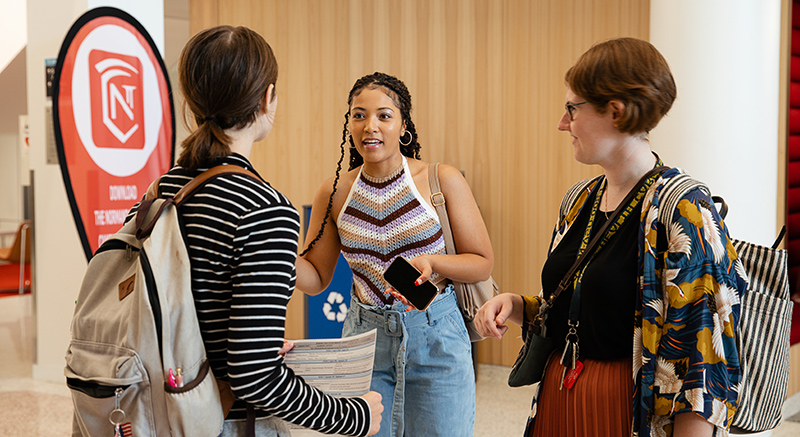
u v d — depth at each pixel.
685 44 3.03
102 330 1.19
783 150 3.70
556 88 4.52
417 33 4.95
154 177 3.07
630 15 4.28
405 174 2.12
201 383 1.15
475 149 4.80
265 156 5.57
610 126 1.31
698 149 3.03
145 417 1.16
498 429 3.73
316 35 5.32
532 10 4.56
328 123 5.32
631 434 1.27
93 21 2.74
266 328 1.13
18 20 7.18
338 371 1.41
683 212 1.21
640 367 1.23
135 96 2.95
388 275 1.95
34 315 4.64
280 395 1.15
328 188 2.23
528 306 1.58
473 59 4.77
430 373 2.05
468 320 2.19
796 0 3.73
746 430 1.38
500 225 4.75
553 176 4.56
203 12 5.70
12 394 4.31
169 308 1.14
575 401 1.36
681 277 1.19
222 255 1.15
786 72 3.67
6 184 10.47
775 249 1.38
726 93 3.00
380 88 2.08
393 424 2.05
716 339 1.16
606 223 1.36
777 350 1.36
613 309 1.31
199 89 1.23
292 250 1.19
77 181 2.66
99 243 2.77
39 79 4.45
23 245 6.53
